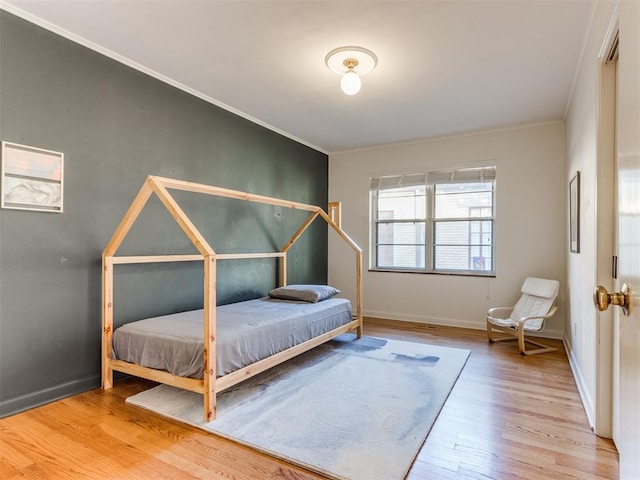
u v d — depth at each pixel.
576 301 3.13
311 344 3.28
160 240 3.24
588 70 2.51
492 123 4.42
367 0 2.19
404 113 4.09
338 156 5.81
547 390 2.75
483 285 4.75
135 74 3.03
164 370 2.46
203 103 3.67
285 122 4.42
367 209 5.56
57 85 2.53
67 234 2.59
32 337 2.41
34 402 2.42
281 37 2.60
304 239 5.28
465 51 2.76
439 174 5.07
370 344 3.95
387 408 2.43
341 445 1.99
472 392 2.72
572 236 3.38
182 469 1.79
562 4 2.21
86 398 2.56
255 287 4.36
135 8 2.29
